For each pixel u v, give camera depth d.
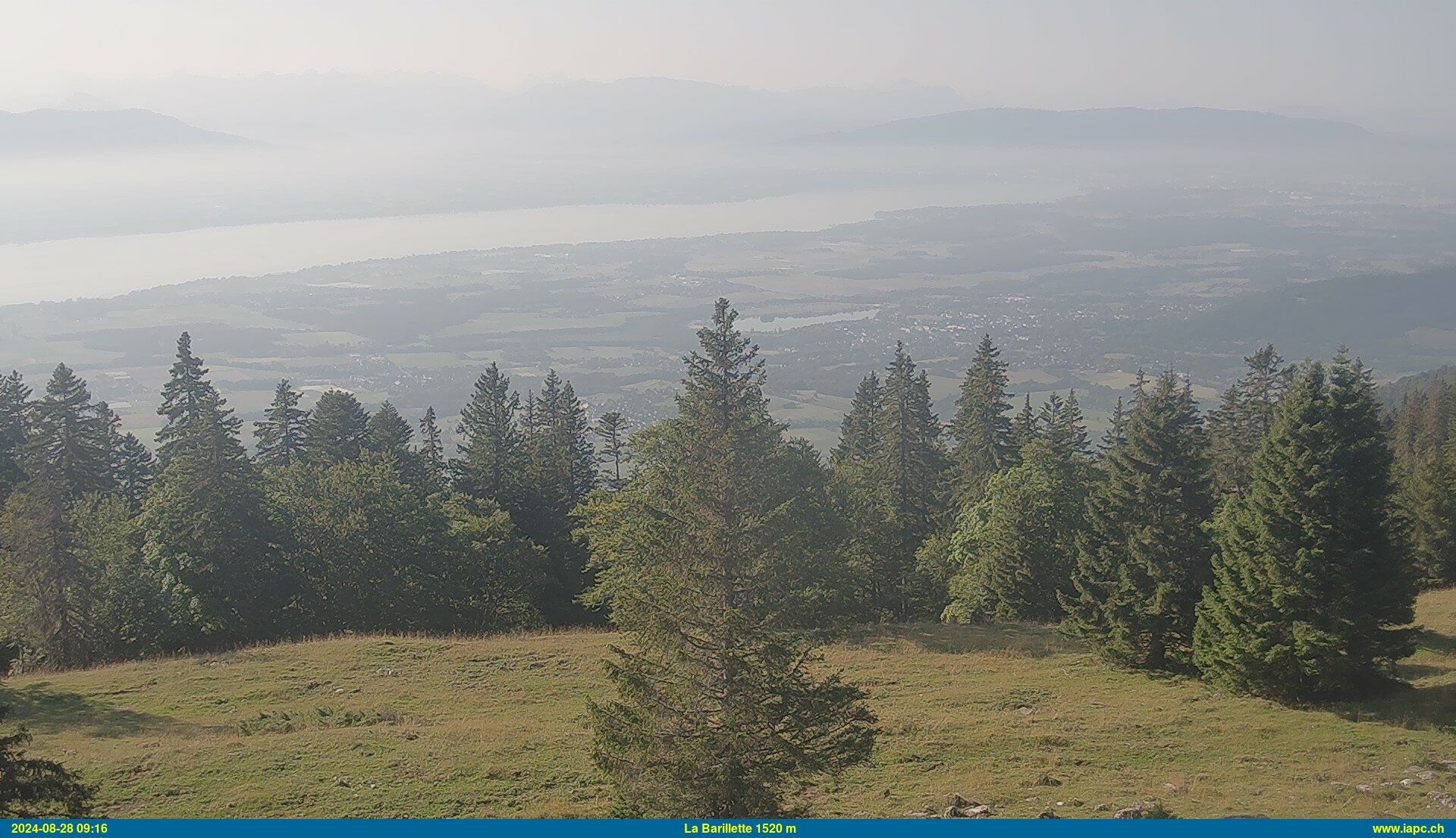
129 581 41.03
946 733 26.88
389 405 74.31
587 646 38.41
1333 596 27.44
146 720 28.80
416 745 25.36
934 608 57.81
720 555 17.34
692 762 16.47
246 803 21.33
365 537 47.28
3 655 26.86
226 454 44.44
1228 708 28.84
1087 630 34.97
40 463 41.03
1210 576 32.72
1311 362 28.80
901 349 65.75
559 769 23.48
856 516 53.50
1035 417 74.69
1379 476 27.70
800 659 17.83
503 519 53.97
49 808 17.78
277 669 34.78
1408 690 28.16
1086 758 24.70
